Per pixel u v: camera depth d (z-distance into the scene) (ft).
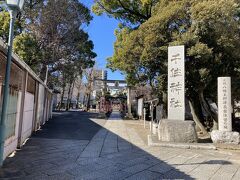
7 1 16.51
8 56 16.30
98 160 22.74
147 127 57.67
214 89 44.14
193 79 40.88
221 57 40.93
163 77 43.93
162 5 45.42
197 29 38.65
